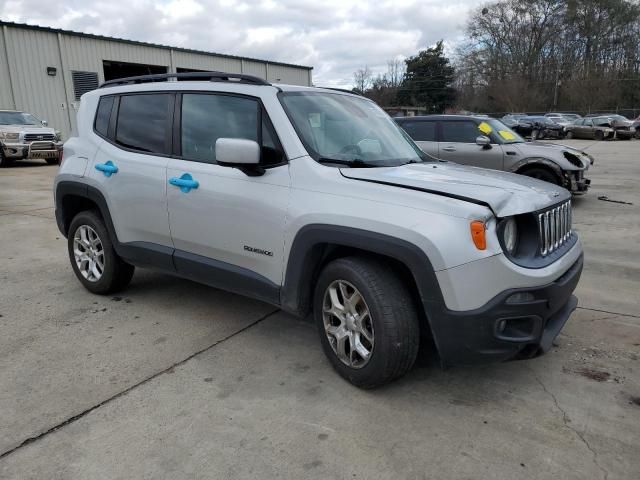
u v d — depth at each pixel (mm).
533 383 3215
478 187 2982
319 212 3068
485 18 71812
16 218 8438
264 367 3428
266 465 2484
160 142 4070
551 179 8844
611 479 2379
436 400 3033
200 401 3020
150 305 4527
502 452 2566
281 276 3355
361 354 3047
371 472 2434
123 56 24906
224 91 3727
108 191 4312
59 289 4945
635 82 62094
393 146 3896
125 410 2930
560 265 2979
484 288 2672
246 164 3275
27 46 21469
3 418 2848
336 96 3996
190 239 3846
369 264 3002
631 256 6027
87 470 2447
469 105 74188
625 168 15898
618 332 3939
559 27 68000
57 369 3393
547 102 66438
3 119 17516
